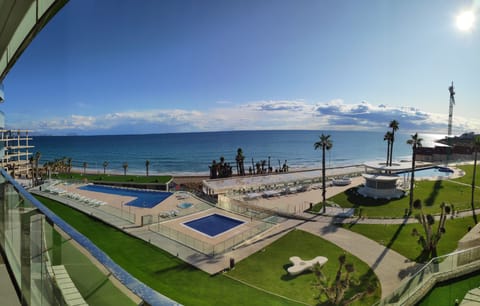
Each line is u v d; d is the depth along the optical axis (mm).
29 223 2811
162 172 112500
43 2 2363
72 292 2004
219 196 44312
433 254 25484
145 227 30406
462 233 30703
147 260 23391
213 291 19375
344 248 26766
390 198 44844
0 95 6203
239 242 27531
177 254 24562
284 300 18578
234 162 138750
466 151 94812
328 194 48281
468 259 20453
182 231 30156
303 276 21703
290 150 193375
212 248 25859
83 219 32844
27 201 2861
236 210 37594
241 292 19375
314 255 25281
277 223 33344
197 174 104125
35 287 2641
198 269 22297
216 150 189750
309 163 141125
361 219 34906
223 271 22188
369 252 25938
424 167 77875
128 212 35750
